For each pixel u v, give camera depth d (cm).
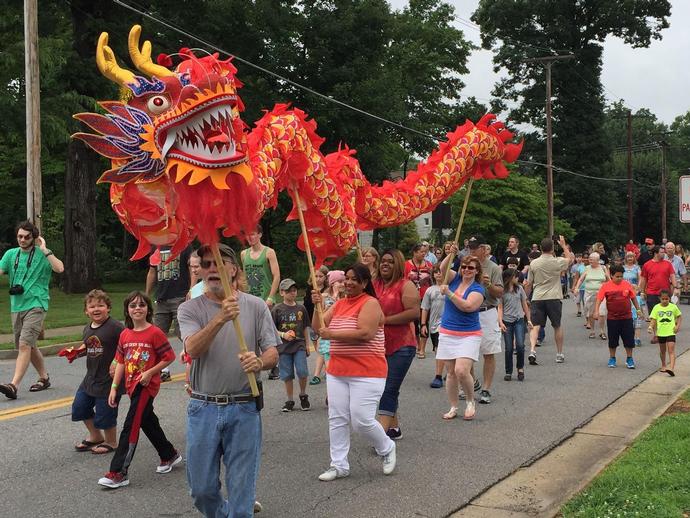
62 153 3203
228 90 408
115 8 2530
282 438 714
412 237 4834
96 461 633
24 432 721
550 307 1199
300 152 658
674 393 949
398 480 583
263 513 510
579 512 468
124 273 3884
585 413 826
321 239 736
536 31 5259
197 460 416
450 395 805
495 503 537
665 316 1088
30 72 1491
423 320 1196
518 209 3778
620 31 5166
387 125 3136
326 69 2920
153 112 411
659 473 532
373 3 3055
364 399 577
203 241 416
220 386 415
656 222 6981
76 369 1088
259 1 2872
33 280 894
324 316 605
